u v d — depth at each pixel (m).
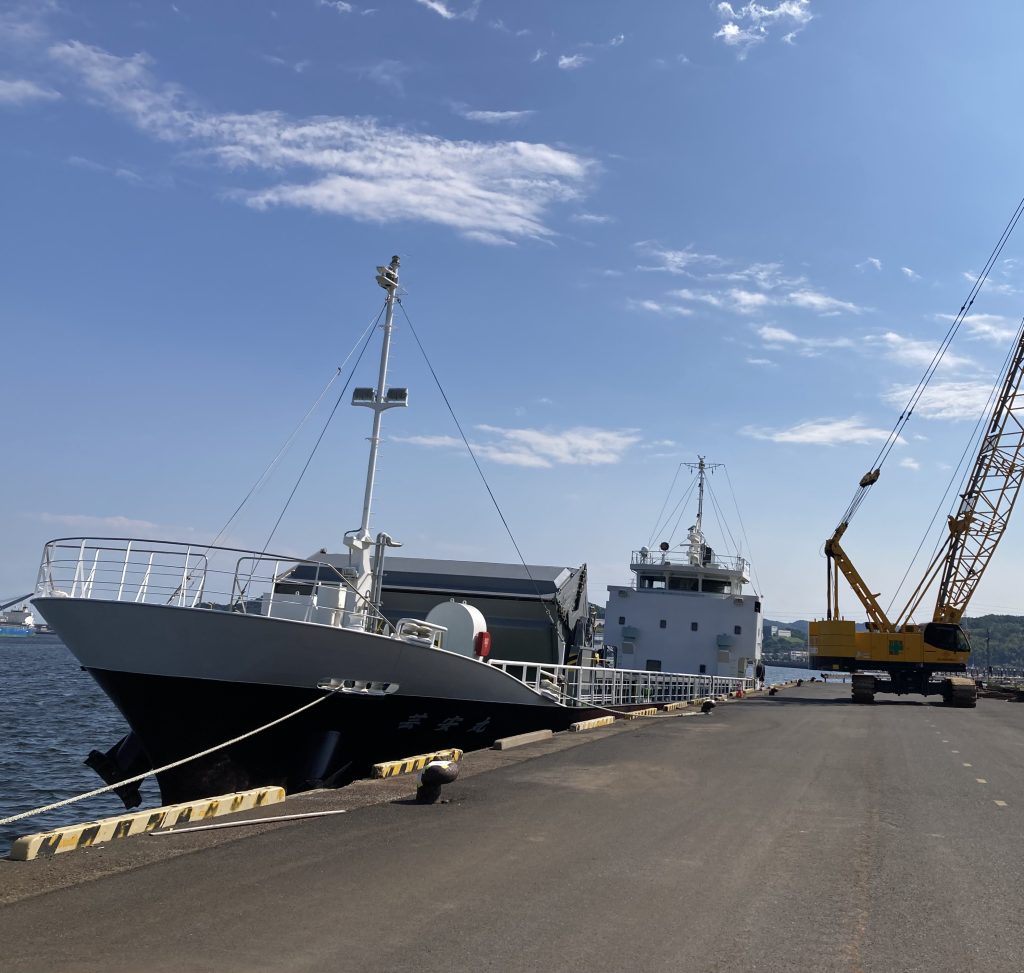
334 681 15.33
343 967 5.38
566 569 26.72
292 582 16.97
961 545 52.19
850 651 45.78
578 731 20.50
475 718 18.70
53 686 58.03
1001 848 9.39
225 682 14.48
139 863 7.71
